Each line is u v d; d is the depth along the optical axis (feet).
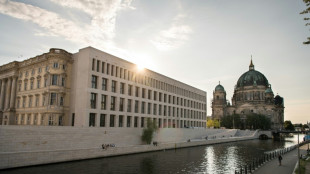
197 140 283.18
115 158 161.68
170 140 258.16
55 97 198.80
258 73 655.35
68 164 134.10
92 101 199.72
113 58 220.02
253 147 274.57
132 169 130.72
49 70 201.57
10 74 248.73
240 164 154.71
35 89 216.33
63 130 154.61
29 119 220.64
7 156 114.52
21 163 119.34
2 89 258.16
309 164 141.18
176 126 310.45
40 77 212.84
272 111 591.37
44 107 200.85
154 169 132.98
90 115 196.44
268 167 134.51
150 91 267.39
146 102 256.93
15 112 239.09
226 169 137.80
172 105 305.12
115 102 219.00
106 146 166.09
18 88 240.94
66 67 207.00
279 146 293.84
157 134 237.66
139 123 244.01
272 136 500.74
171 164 149.18
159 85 282.97
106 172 121.70
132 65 242.37
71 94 208.13
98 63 206.80
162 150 215.51
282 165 140.97
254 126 527.81
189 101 350.23
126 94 230.89
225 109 643.45
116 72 224.12
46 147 143.95
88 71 194.49
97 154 157.38
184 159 169.89
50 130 147.13
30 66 229.25
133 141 210.79
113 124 217.77
